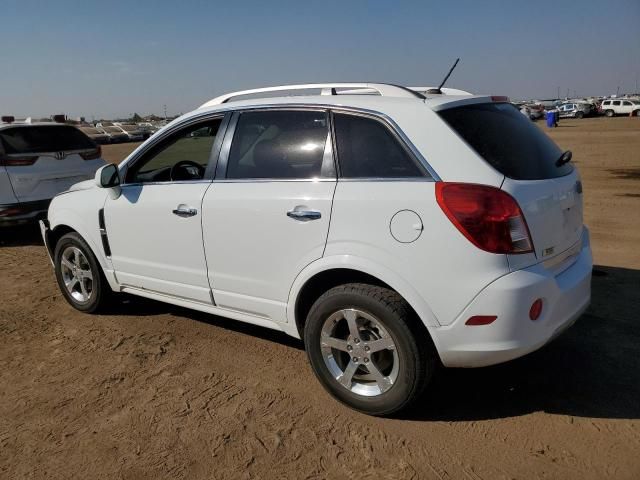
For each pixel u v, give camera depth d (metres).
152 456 2.91
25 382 3.77
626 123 38.38
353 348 3.15
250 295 3.62
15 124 8.12
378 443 2.94
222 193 3.63
